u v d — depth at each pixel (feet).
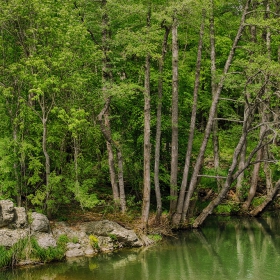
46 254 44.47
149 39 53.62
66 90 49.73
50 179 49.32
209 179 81.00
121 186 60.29
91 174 61.93
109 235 51.01
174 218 61.93
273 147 63.46
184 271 43.73
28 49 50.67
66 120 46.29
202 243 55.31
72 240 48.37
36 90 43.55
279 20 60.85
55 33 48.62
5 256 42.47
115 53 60.70
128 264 45.47
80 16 55.98
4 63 50.14
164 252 50.62
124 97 56.49
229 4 74.28
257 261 47.67
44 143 49.08
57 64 46.03
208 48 81.51
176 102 60.80
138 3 59.26
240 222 68.95
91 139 58.18
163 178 63.98
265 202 71.41
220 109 83.76
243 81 59.21
